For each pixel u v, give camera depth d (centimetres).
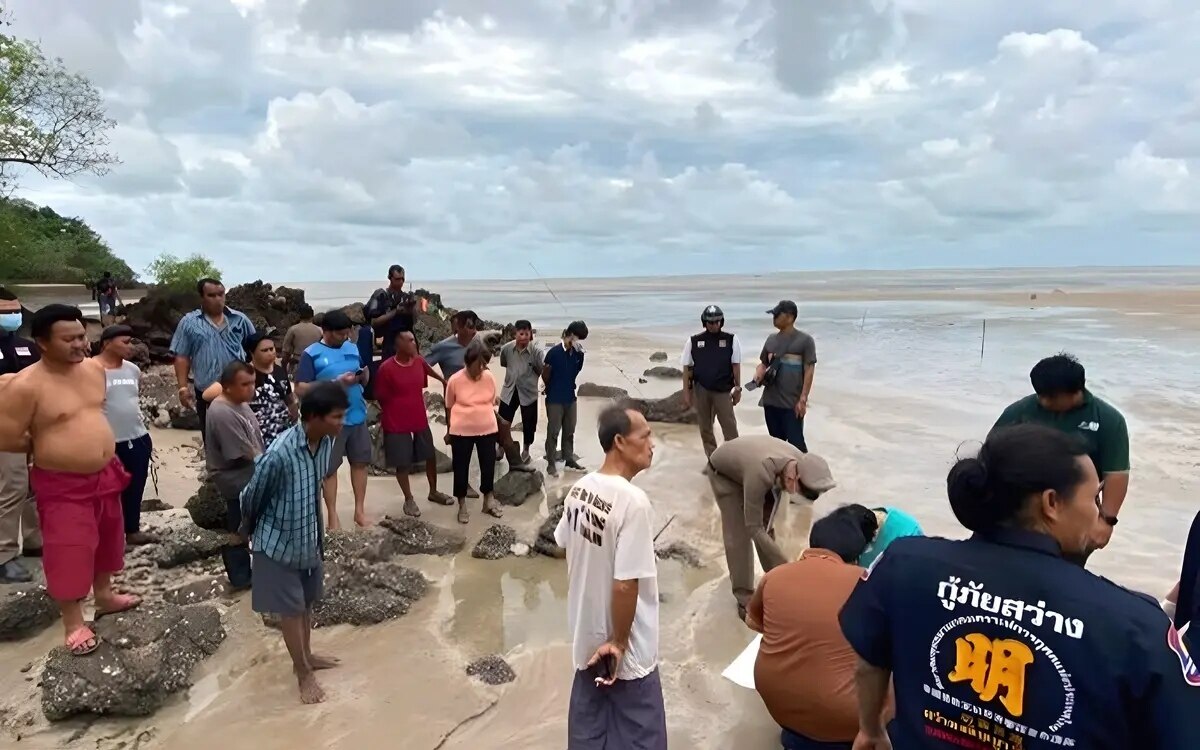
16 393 461
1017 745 189
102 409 509
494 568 674
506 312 4916
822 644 376
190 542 655
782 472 539
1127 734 179
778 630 390
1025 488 199
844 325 2883
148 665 457
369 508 826
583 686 366
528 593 625
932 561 212
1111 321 2708
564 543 374
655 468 984
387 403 786
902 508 797
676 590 631
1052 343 2073
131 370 670
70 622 479
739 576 582
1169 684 173
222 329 755
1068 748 182
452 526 773
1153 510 771
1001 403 1323
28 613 543
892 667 222
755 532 549
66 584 472
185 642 500
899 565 220
